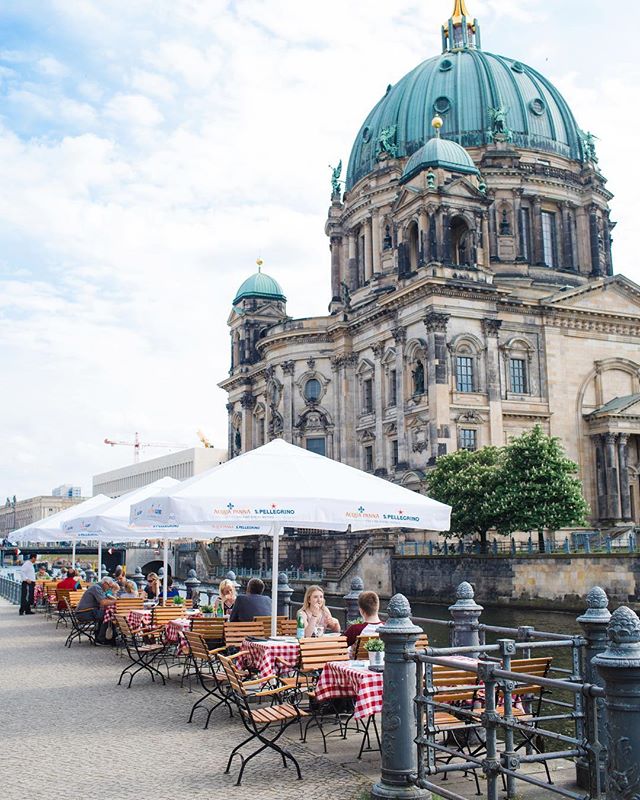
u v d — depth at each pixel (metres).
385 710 14.91
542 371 100.38
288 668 21.61
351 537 102.38
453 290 94.19
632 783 9.99
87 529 38.97
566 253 117.44
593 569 65.06
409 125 123.19
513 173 114.25
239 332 143.38
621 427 99.06
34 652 34.91
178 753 18.28
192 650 23.59
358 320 108.69
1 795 15.22
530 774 16.84
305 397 117.81
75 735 19.92
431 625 57.28
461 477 79.00
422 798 14.55
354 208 125.50
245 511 22.47
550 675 33.44
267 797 15.14
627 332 105.81
